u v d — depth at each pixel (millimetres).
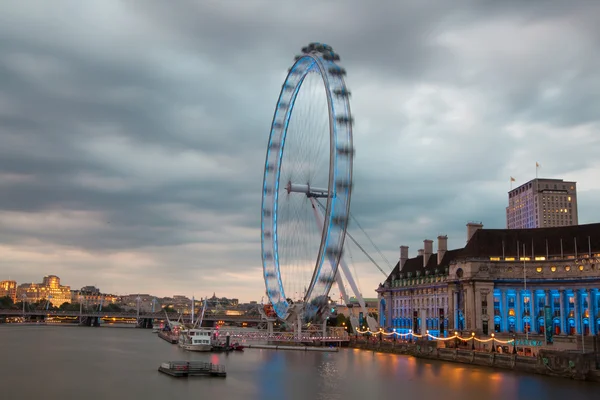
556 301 199250
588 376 129250
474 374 140125
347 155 161375
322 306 165250
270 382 124438
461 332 197500
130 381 122250
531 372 142250
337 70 164750
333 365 159250
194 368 134500
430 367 155375
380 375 137750
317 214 182750
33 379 124125
